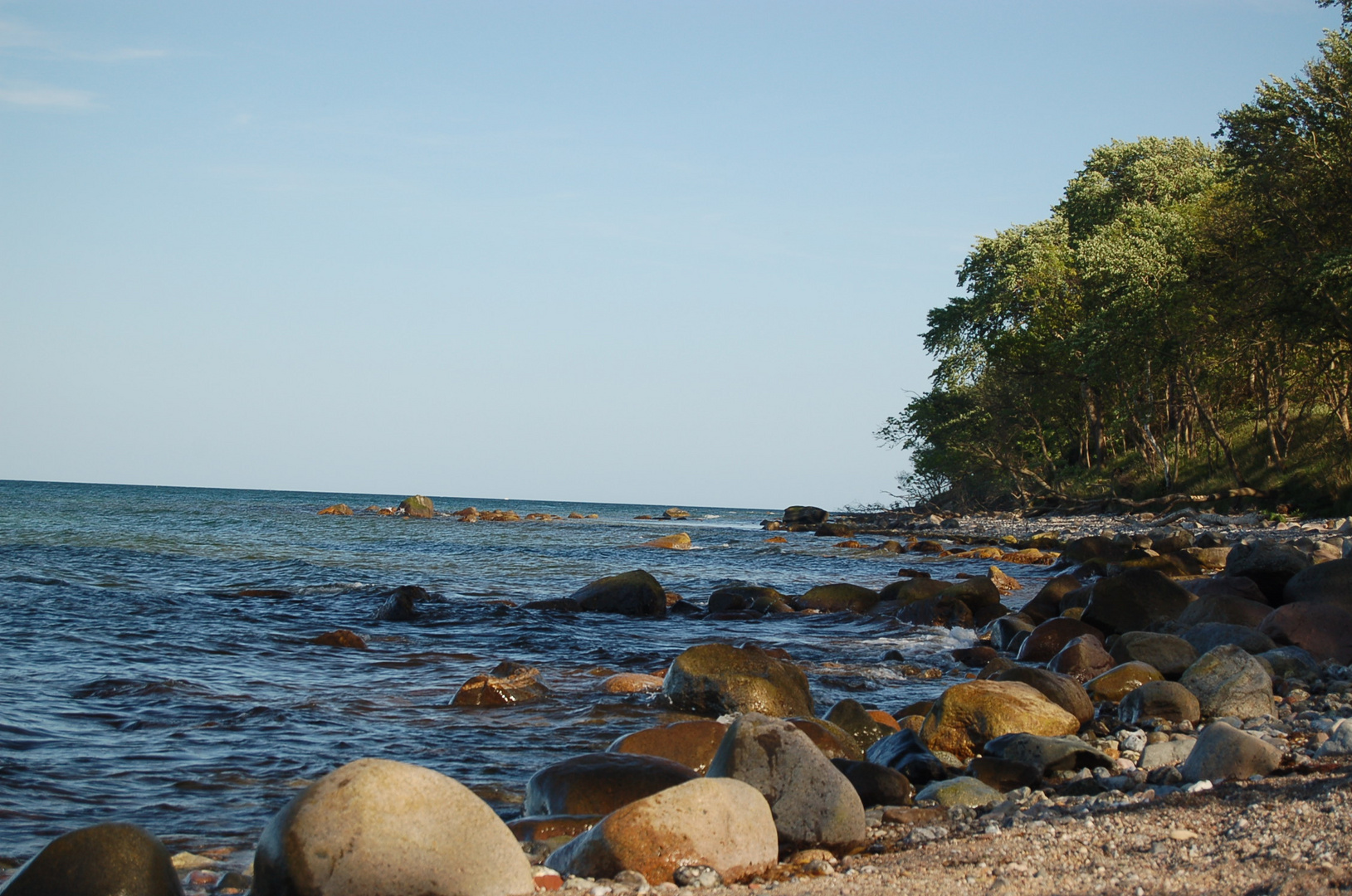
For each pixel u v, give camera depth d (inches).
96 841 180.1
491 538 1843.0
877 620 730.8
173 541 1435.8
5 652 507.2
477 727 385.1
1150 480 2054.6
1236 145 1362.0
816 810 231.3
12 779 296.0
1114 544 1156.5
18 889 173.6
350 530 1980.8
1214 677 374.9
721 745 252.7
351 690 452.8
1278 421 1796.3
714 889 193.6
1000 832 225.5
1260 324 1408.7
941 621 701.3
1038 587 983.6
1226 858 179.9
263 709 400.5
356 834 173.9
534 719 399.9
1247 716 363.6
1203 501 1758.1
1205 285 1482.5
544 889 188.9
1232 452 1814.7
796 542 1894.7
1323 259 1235.2
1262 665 420.2
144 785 299.1
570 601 789.2
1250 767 257.6
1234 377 1801.2
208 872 223.1
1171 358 1622.8
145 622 639.1
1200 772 263.0
